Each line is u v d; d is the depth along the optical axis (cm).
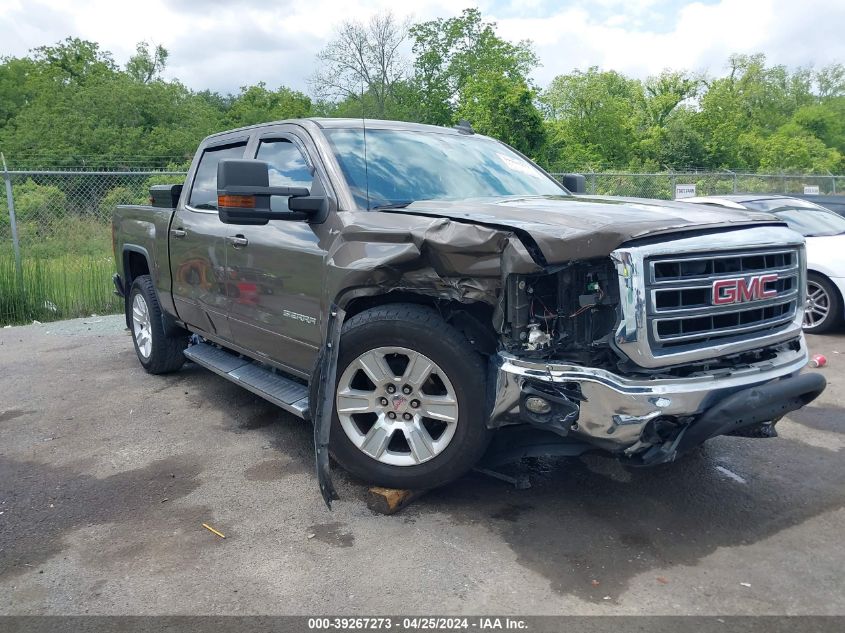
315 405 367
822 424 493
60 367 683
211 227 495
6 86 4172
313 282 388
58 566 317
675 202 396
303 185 420
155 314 614
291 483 401
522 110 2066
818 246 801
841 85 6731
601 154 4116
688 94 4822
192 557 322
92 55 4638
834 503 369
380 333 345
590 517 353
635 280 293
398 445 372
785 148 4391
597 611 275
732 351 317
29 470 429
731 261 323
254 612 279
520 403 314
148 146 3036
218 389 595
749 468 415
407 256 325
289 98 4666
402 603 282
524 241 304
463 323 341
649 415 297
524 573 302
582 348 311
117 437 483
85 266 1032
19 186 1260
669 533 337
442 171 439
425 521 350
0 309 934
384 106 2914
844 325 838
